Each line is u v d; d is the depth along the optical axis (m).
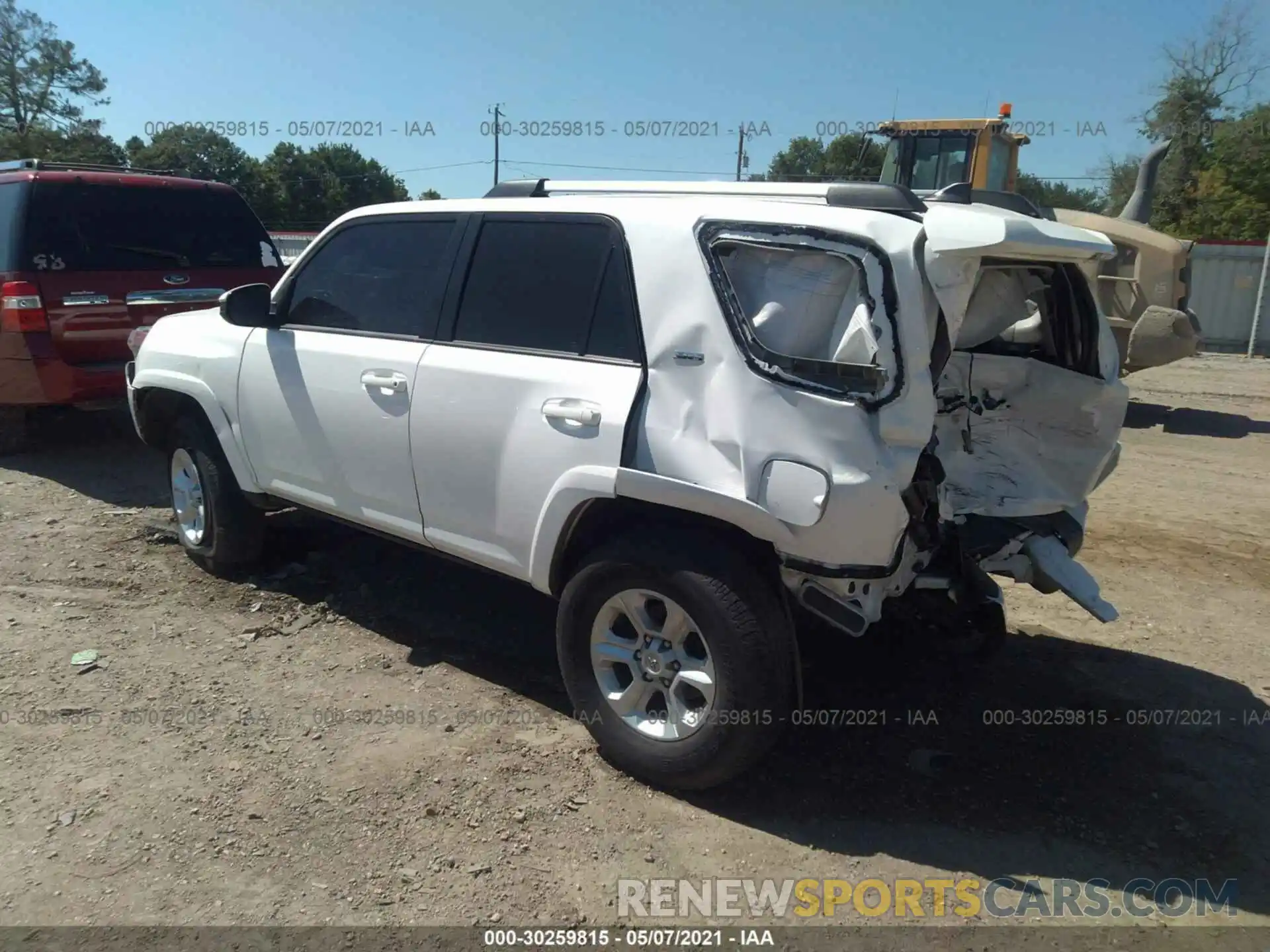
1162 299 10.36
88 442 8.27
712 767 3.20
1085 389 3.84
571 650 3.52
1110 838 3.23
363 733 3.72
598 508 3.41
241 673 4.20
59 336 6.88
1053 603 5.29
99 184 7.27
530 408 3.53
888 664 4.43
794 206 3.17
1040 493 3.84
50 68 56.19
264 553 5.49
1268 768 3.68
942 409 3.98
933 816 3.32
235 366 4.73
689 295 3.19
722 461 3.07
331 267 4.49
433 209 4.12
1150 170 11.38
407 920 2.76
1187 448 9.52
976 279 3.12
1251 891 2.99
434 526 4.00
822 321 2.98
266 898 2.82
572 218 3.61
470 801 3.30
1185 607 5.24
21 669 4.16
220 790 3.33
